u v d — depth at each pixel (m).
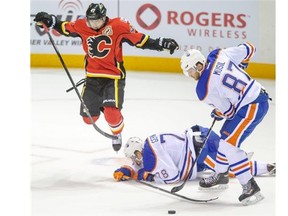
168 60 23.84
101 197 11.23
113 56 12.95
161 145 11.78
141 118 17.42
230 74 10.88
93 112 13.37
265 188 11.60
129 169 12.17
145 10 23.64
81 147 14.66
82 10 24.19
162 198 11.17
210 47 23.08
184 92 20.83
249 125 10.86
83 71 24.03
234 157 10.84
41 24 12.88
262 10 22.08
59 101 19.69
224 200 11.07
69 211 10.45
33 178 12.33
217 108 11.03
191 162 11.85
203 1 23.02
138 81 22.41
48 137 15.55
